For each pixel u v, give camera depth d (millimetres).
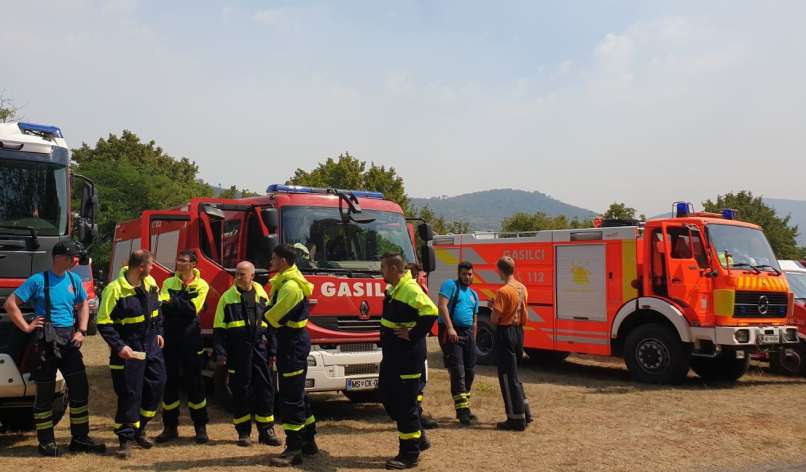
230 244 9586
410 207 39562
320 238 8852
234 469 6176
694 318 11477
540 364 14828
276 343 7152
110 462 6371
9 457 6504
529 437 7613
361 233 9180
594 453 6922
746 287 11492
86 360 14367
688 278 11617
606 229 12703
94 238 8164
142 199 42062
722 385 11820
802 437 7578
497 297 8039
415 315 6402
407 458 6352
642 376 11953
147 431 7883
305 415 6559
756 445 7238
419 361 6453
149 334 6930
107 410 9164
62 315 6586
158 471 6086
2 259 6980
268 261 8445
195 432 7312
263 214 8539
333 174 35688
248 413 7168
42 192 7527
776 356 13297
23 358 6598
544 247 13766
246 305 7180
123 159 45375
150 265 6977
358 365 8492
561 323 13422
